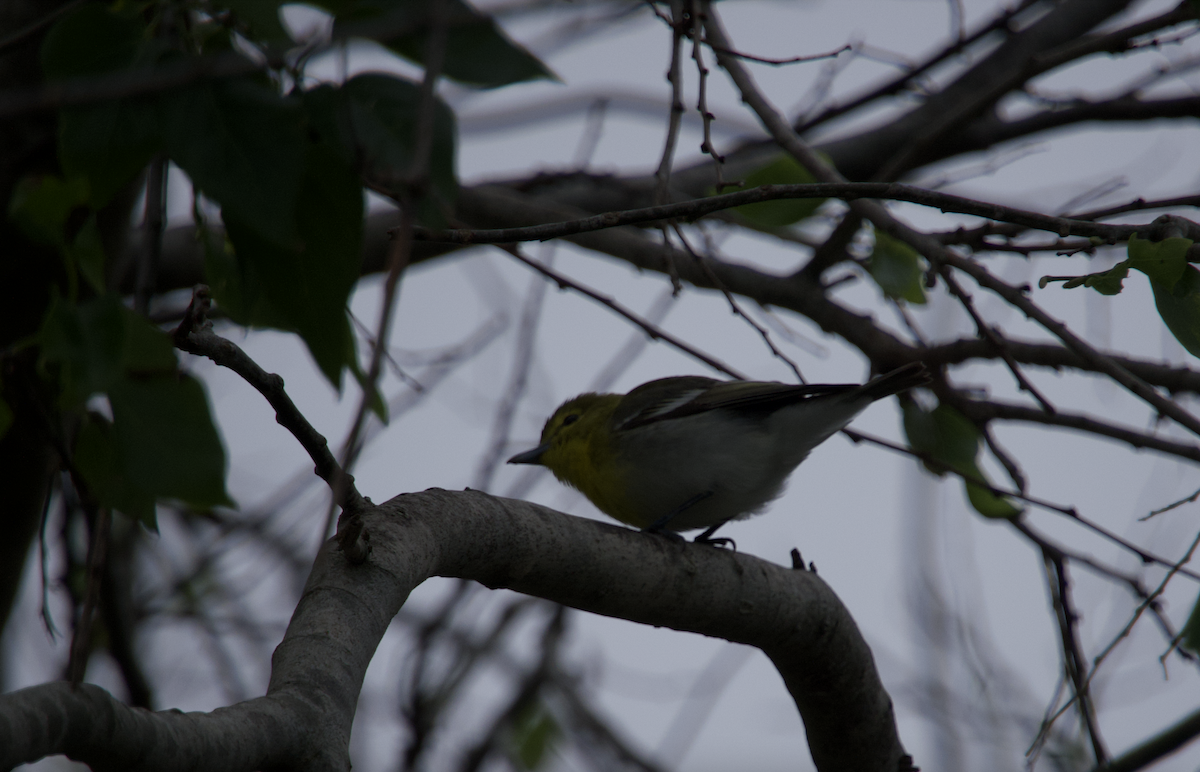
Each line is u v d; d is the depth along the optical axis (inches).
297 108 196.7
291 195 193.5
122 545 483.5
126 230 339.9
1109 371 304.0
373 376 158.9
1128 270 268.2
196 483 197.5
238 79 197.0
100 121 194.4
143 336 197.5
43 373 215.8
